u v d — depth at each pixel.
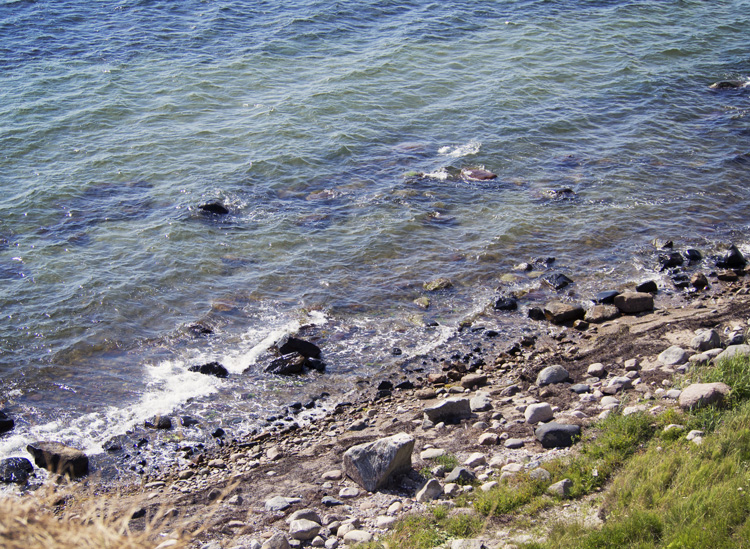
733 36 37.41
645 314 17.12
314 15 40.00
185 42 36.56
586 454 10.60
